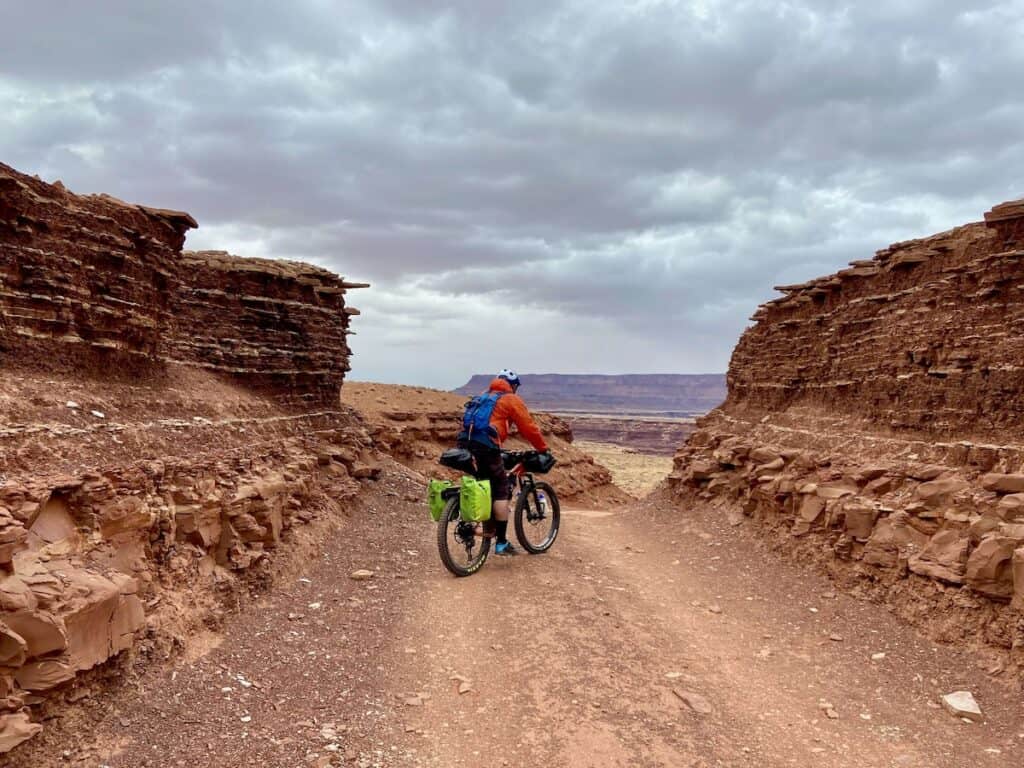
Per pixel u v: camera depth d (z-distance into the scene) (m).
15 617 3.77
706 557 10.66
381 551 9.96
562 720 5.11
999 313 7.89
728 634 7.06
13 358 6.32
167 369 10.00
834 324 12.70
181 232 9.34
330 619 7.01
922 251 9.82
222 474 7.52
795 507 10.23
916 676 5.89
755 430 15.55
